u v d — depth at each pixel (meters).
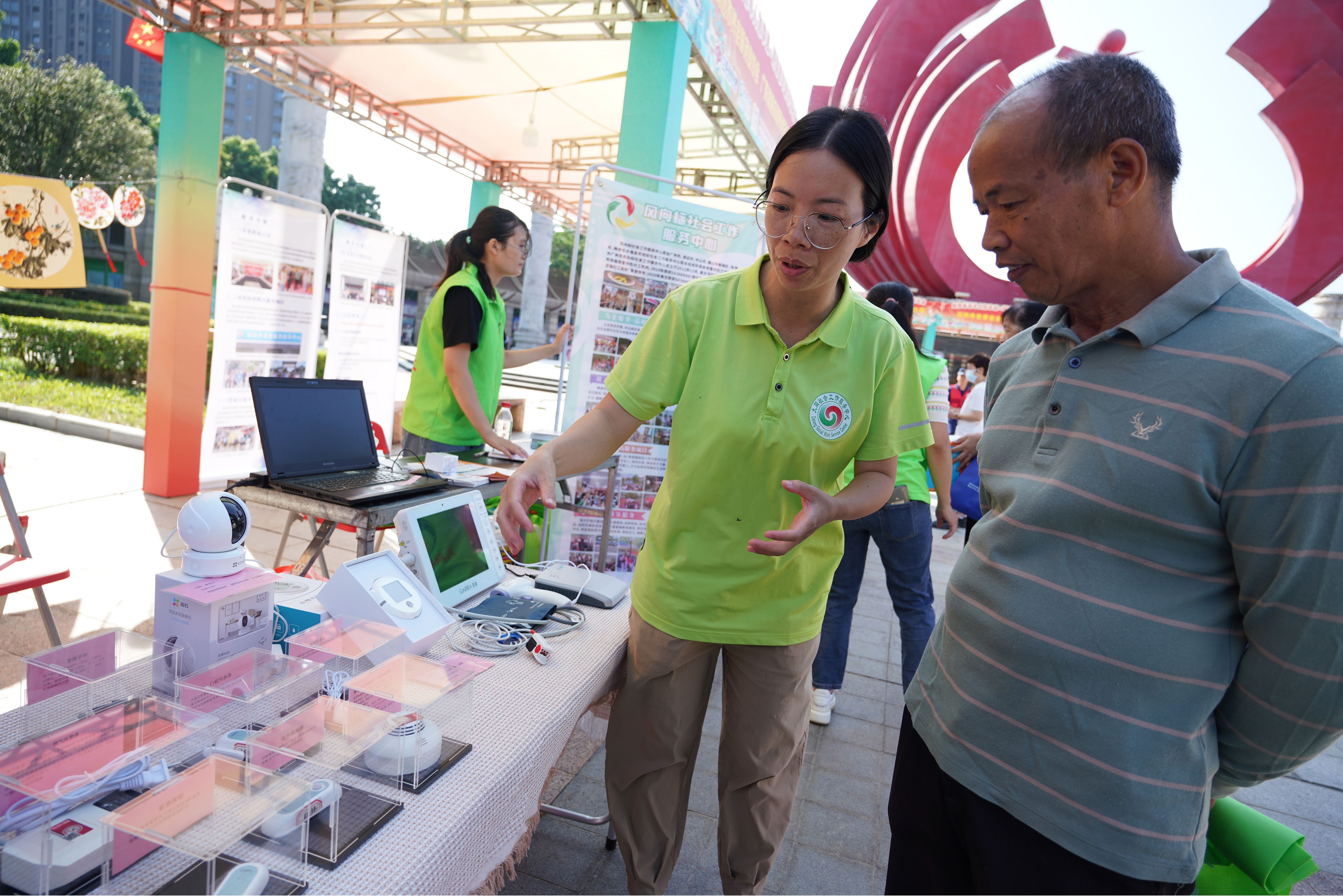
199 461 4.50
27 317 10.59
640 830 1.47
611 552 3.19
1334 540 0.72
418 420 2.74
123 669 0.96
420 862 0.78
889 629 3.92
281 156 10.65
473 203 8.47
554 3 3.74
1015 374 1.06
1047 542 0.91
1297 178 10.57
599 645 1.41
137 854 0.72
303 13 4.52
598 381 3.01
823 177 1.12
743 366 1.30
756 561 1.33
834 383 1.30
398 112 6.95
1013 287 12.38
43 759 0.76
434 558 1.46
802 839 2.06
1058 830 0.88
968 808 0.98
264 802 0.77
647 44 3.42
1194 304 0.82
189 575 1.05
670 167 3.52
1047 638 0.89
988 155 0.87
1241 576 0.80
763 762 1.43
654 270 3.01
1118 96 0.80
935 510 7.25
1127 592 0.85
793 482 1.14
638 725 1.42
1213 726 0.88
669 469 1.38
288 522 2.63
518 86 5.98
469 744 1.00
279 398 2.04
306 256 4.74
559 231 35.69
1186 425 0.80
